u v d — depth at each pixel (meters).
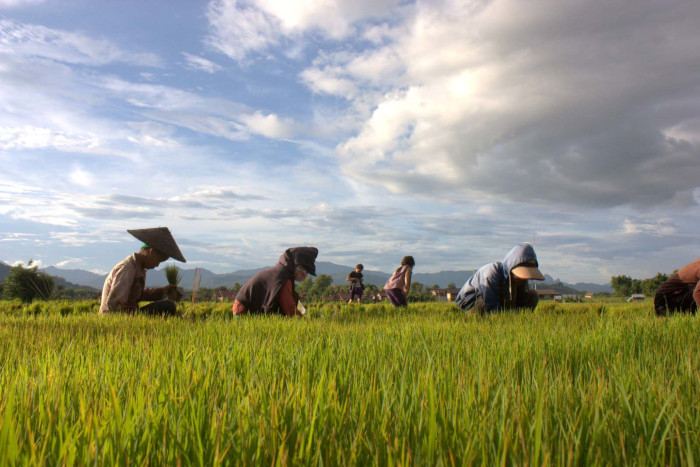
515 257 7.79
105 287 7.26
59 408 1.59
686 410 1.62
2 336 4.11
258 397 1.73
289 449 1.29
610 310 9.52
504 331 4.57
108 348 3.31
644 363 2.61
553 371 2.51
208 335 4.15
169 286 7.99
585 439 1.34
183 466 1.23
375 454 1.21
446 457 1.19
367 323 6.21
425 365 2.54
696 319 5.19
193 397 1.75
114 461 1.21
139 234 7.51
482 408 1.60
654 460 1.29
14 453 1.15
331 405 1.61
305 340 3.71
